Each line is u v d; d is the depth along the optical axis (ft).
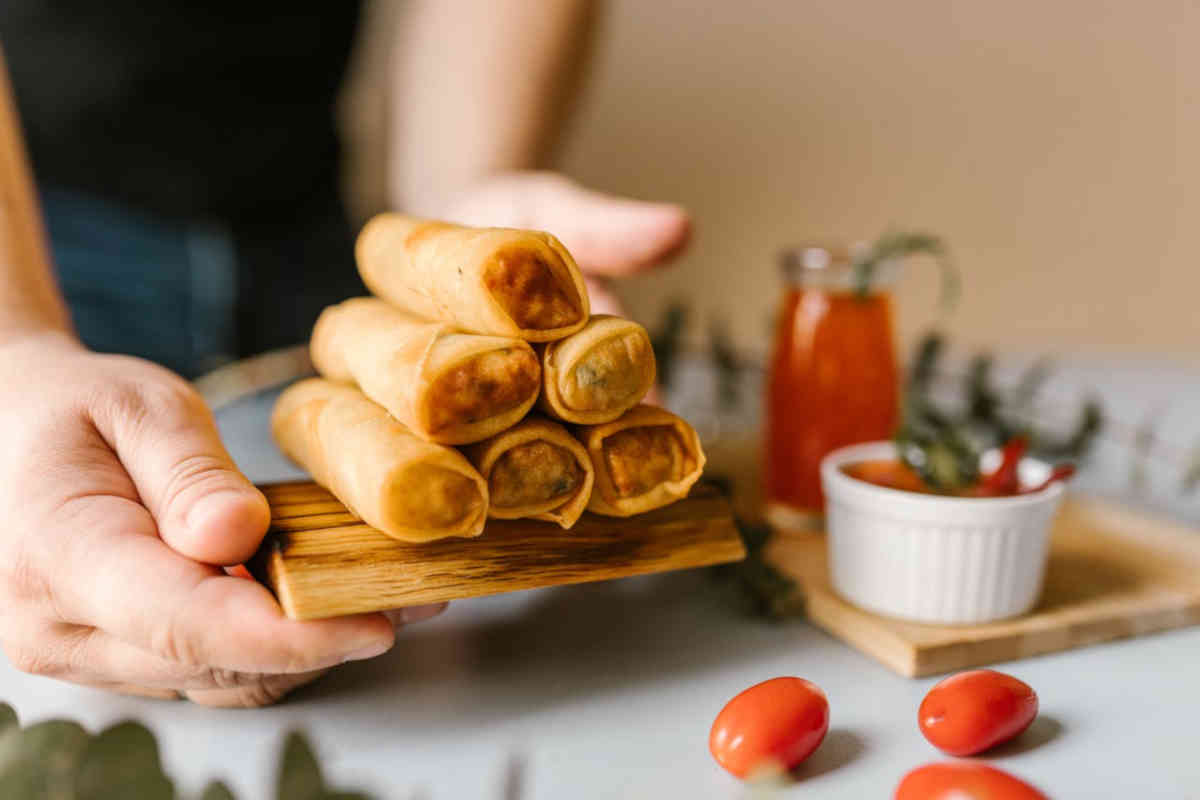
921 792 1.72
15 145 3.09
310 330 5.52
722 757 1.90
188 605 1.80
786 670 2.42
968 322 8.53
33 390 2.14
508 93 5.11
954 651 2.41
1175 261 8.68
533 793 1.86
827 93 7.66
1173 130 8.31
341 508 2.17
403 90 5.77
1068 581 2.88
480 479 1.89
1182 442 4.35
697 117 7.50
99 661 2.02
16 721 1.70
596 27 5.51
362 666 2.41
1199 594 2.76
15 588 1.95
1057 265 8.52
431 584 2.01
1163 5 7.99
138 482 2.02
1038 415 4.33
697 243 7.73
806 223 7.89
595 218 3.30
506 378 1.86
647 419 2.07
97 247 5.16
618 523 2.24
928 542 2.52
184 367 5.42
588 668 2.40
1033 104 8.08
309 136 5.35
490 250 1.89
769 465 3.61
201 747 2.02
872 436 3.44
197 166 5.11
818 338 3.41
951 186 8.14
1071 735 2.09
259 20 5.03
